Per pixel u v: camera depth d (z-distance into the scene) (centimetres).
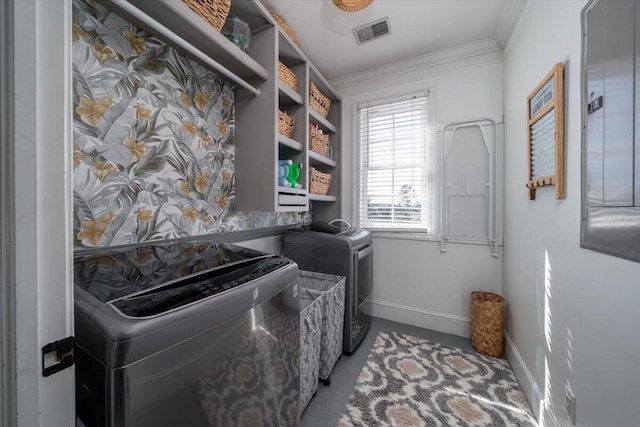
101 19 92
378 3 158
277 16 153
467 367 169
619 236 73
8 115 32
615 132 74
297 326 90
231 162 151
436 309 222
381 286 245
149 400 47
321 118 219
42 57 35
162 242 113
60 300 38
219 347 60
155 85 110
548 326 119
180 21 99
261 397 73
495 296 198
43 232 36
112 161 97
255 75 142
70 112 39
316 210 267
